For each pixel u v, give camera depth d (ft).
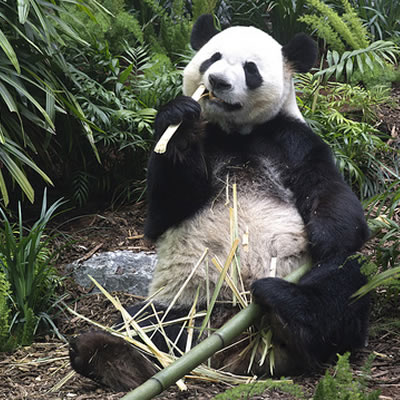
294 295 24.26
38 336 32.45
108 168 46.47
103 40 49.88
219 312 26.08
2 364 28.45
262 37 28.66
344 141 45.24
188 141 26.30
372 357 20.04
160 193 27.04
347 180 44.45
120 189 46.16
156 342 25.35
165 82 46.11
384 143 45.78
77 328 33.32
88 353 23.95
